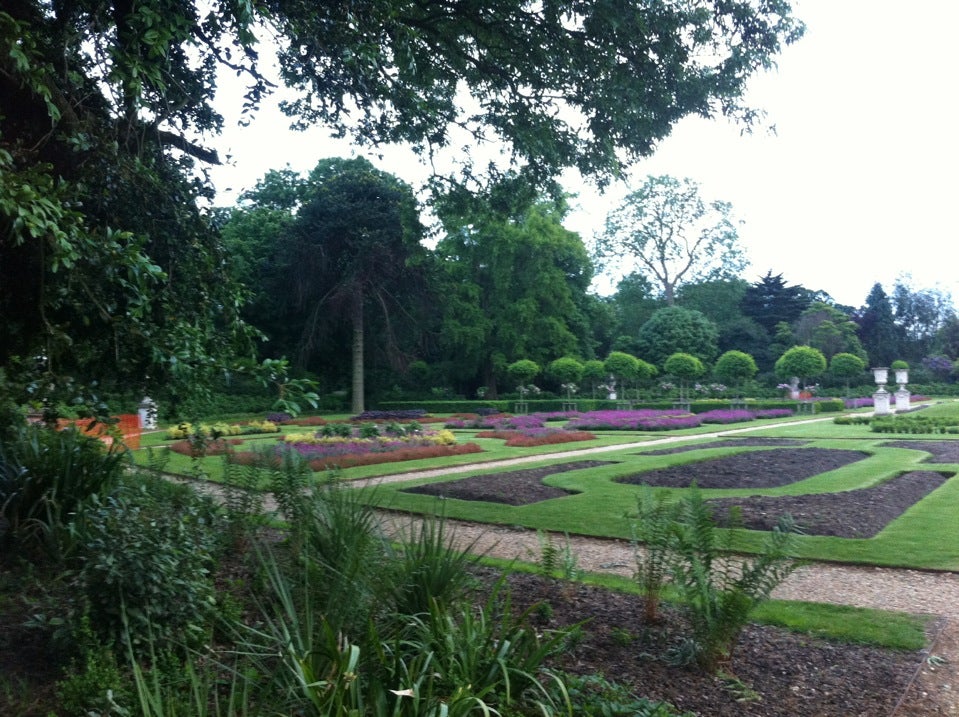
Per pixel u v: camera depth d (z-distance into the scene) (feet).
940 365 186.39
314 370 143.43
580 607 16.44
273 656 10.68
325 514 15.19
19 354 18.75
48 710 9.93
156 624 11.46
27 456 17.60
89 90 21.02
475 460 50.98
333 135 36.11
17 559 15.93
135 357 18.53
